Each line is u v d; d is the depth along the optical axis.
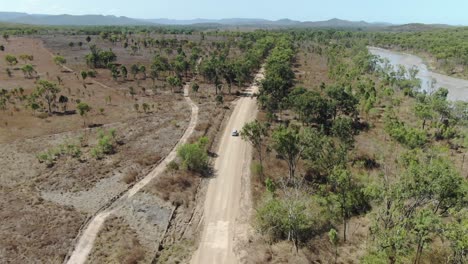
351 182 61.25
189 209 63.09
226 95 134.50
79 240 53.75
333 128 84.25
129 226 57.78
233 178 73.56
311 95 99.88
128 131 96.31
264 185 70.62
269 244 53.44
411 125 104.31
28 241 52.44
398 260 43.22
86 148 85.19
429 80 185.62
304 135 71.00
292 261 49.28
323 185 64.56
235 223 59.59
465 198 46.56
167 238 55.97
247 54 197.00
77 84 142.75
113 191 67.31
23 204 61.66
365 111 113.38
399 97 136.12
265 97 110.94
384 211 51.53
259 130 77.25
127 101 123.81
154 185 68.62
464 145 87.88
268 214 55.97
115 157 80.75
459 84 177.12
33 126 97.06
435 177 46.97
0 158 77.81
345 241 53.22
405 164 68.56
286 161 78.25
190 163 74.88
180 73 167.25
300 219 53.75
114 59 188.00
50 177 71.19
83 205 62.69
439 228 42.44
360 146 87.31
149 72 169.38
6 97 116.19
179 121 104.94
